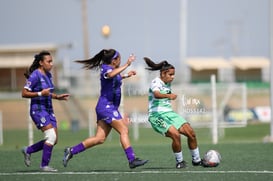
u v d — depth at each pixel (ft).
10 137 266.98
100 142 113.60
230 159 136.98
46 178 107.65
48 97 115.14
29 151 118.42
